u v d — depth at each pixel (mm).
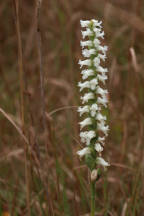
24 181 5469
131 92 6730
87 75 2943
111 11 7219
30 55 7902
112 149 5703
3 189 5172
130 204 4312
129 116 6504
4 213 4805
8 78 7738
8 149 5598
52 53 7676
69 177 5441
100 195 5266
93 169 3057
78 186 4840
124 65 7242
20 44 3930
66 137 5891
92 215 3158
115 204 5027
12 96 6781
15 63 8320
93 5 8430
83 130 5773
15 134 5961
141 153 5273
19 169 5699
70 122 5934
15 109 6684
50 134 5109
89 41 2953
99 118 2963
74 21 7559
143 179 4770
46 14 7910
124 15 7137
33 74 7164
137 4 7105
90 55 2955
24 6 8680
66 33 7242
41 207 4336
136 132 6191
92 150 3035
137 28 6918
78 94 6332
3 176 5262
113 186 5293
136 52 7562
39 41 3775
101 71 2936
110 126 5152
